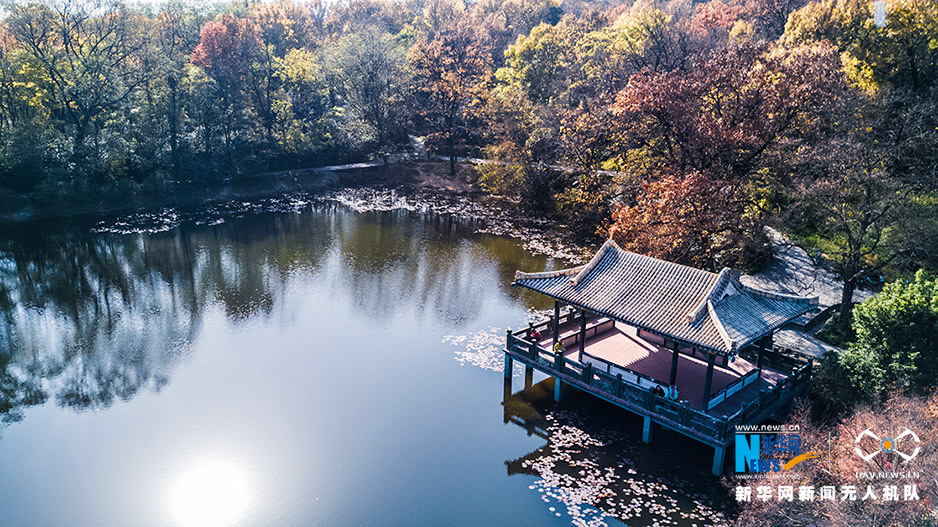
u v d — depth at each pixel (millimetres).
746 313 26938
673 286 27969
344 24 145375
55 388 34531
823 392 28766
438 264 56125
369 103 93375
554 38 91688
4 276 52438
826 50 45125
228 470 27406
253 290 49500
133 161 75438
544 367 31578
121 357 38031
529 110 76375
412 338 40750
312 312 45094
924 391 24172
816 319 38438
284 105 86688
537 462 27578
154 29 83250
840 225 37875
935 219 36125
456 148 98562
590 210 63781
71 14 75312
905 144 40375
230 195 80312
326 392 33781
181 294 48594
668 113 46656
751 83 45188
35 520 24453
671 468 26969
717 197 40719
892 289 27672
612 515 24125
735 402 27625
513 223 70625
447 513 24547
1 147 69688
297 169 89438
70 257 57406
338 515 24594
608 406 32125
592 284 29906
